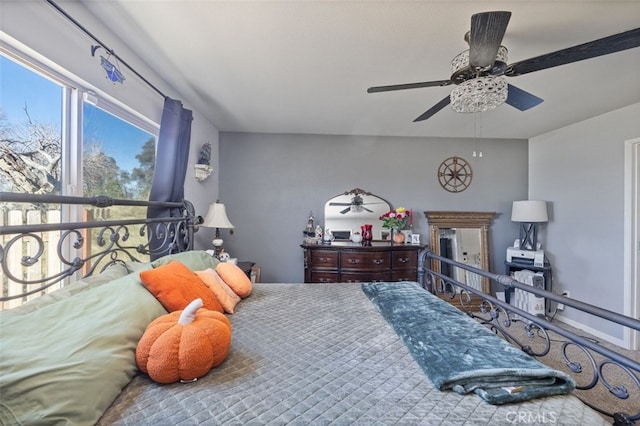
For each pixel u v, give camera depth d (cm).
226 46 182
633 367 92
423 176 402
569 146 344
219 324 110
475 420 79
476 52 134
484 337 124
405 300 178
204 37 172
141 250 183
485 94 154
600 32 163
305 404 85
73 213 153
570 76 215
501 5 142
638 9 143
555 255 363
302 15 151
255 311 170
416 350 115
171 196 224
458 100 162
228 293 179
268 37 171
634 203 279
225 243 383
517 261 376
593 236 315
